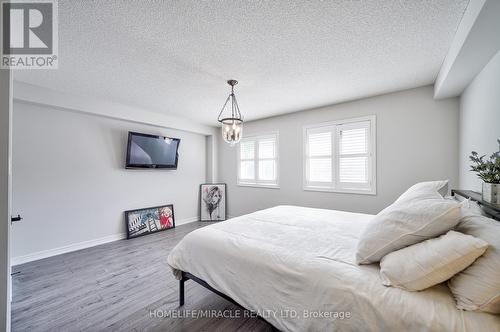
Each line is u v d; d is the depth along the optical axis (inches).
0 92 37.6
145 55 78.5
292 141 156.3
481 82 74.9
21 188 107.8
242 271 56.4
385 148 118.5
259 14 57.7
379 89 111.3
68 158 123.0
